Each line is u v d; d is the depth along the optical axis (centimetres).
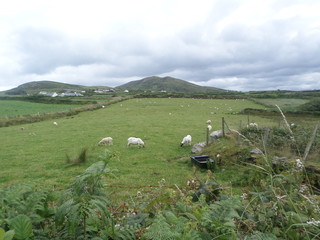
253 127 1521
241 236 226
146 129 2784
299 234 224
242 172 978
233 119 3491
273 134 1298
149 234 182
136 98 8694
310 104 3978
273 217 252
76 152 1719
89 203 196
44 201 243
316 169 714
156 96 9269
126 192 820
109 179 1049
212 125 3023
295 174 334
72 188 231
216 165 1141
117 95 11400
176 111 5059
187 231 196
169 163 1386
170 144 1975
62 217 192
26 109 5784
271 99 7362
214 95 9394
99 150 1759
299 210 254
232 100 7862
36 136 2470
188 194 377
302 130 1409
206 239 200
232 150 1202
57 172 1247
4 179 1173
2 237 149
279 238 214
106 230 220
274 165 641
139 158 1521
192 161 1291
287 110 3897
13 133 2711
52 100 7612
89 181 238
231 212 227
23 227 187
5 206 216
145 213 289
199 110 5241
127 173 1182
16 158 1605
